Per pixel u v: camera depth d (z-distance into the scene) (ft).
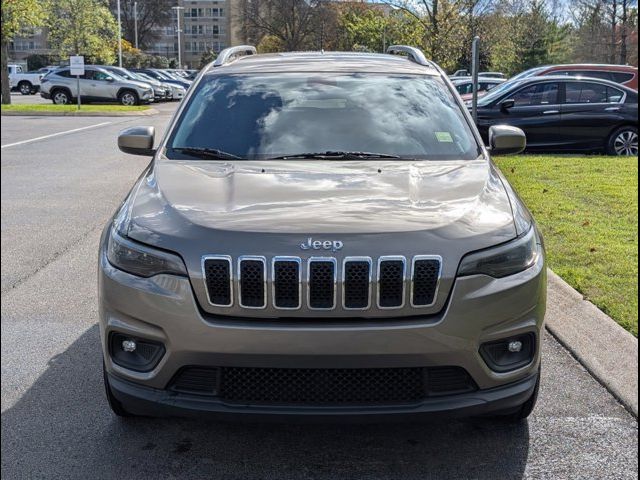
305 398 9.80
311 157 13.38
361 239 9.80
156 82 122.93
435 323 9.60
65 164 42.27
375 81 15.53
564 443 11.40
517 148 14.80
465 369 9.86
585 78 43.34
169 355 9.80
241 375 9.80
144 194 11.72
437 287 9.70
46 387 13.29
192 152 13.64
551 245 21.77
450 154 13.61
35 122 73.20
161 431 11.78
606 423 12.01
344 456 11.06
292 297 9.64
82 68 87.61
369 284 9.58
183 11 393.09
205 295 9.71
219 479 10.43
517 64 155.84
